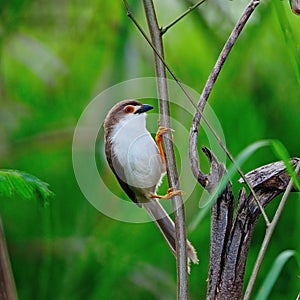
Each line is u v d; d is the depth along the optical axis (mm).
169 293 7496
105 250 7477
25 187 4105
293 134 7965
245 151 3393
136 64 7812
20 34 7969
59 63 8250
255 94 8148
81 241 7641
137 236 7582
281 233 7434
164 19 8406
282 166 3762
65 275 7523
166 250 7625
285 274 7285
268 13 7027
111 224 7668
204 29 7629
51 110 8688
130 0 7438
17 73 9000
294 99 8125
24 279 7660
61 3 8234
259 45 7961
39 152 8195
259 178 3730
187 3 7539
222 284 3654
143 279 7488
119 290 7602
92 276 7504
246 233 3658
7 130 8484
